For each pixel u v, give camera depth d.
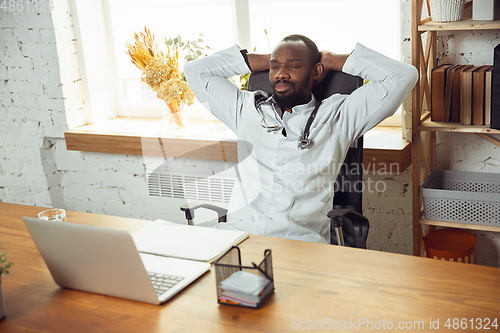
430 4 1.91
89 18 2.83
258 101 1.85
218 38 2.69
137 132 2.65
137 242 1.31
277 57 1.79
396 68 1.69
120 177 2.82
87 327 0.94
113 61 2.96
